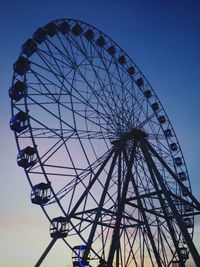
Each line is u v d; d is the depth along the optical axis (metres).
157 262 26.88
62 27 31.27
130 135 28.16
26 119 24.48
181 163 36.88
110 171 26.94
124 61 36.75
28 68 26.64
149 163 27.05
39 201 23.28
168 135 37.28
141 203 27.30
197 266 21.03
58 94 26.75
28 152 24.59
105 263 23.69
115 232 23.42
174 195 26.08
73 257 22.91
